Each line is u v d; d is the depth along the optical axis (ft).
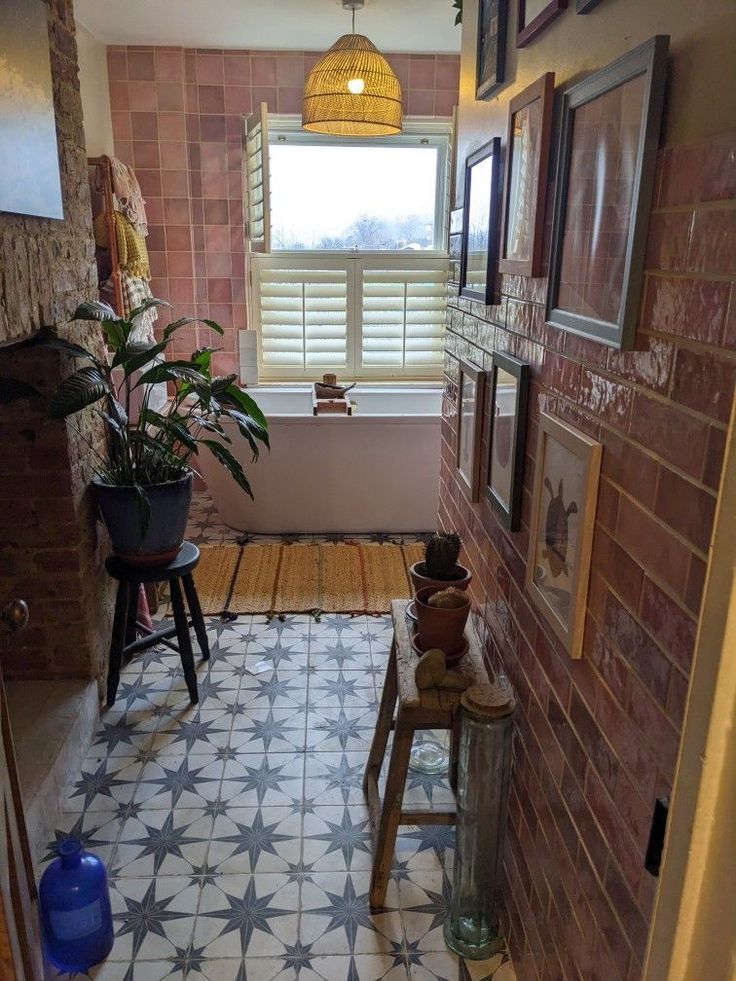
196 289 14.53
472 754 5.06
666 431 2.92
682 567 2.79
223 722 7.88
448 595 5.64
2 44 5.10
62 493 7.17
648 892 3.08
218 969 5.24
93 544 7.91
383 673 8.80
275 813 6.64
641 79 3.03
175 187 13.98
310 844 6.31
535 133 4.50
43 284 6.27
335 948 5.40
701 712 1.83
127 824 6.50
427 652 5.45
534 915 4.78
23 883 4.18
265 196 12.79
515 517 5.08
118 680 8.00
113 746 7.48
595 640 3.69
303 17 11.68
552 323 4.17
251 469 12.35
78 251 7.26
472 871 5.39
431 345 15.49
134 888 5.87
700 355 2.65
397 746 5.36
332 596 10.64
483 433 6.15
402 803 6.04
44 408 6.94
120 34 12.60
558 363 4.26
